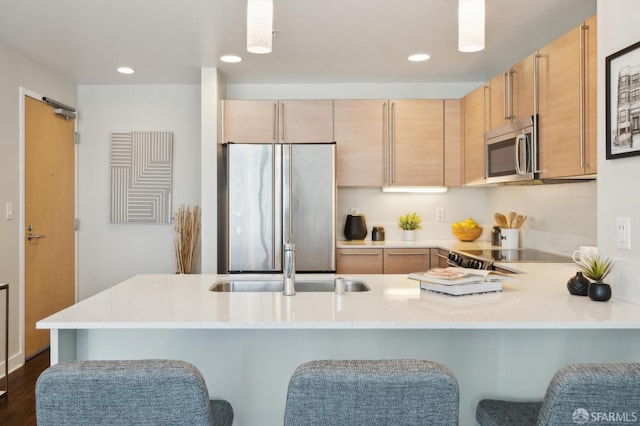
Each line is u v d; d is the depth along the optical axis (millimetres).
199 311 1870
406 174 4672
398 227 5055
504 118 3600
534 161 3109
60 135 4633
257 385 2020
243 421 2021
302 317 1765
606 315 1799
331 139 4633
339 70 4449
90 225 5031
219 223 4594
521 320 1721
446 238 5086
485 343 2014
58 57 4055
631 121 1979
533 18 3201
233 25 3320
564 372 1224
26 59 4062
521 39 3605
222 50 3865
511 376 2016
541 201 3979
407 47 3791
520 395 2014
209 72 4375
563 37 2791
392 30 3418
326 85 4949
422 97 4941
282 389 2018
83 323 1706
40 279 4305
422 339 2020
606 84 2137
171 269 5051
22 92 3994
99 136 5016
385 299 2088
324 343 2020
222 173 4590
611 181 2148
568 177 2854
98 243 5039
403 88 4938
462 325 1696
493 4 2984
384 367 1197
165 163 5012
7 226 3814
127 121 5016
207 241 4438
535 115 3117
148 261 5051
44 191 4359
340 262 4484
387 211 5070
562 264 3154
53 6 3006
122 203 5016
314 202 4316
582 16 3174
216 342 2020
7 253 3816
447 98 4945
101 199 5031
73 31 3438
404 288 2365
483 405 1778
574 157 2688
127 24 3303
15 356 3924
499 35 3518
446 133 4684
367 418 1186
